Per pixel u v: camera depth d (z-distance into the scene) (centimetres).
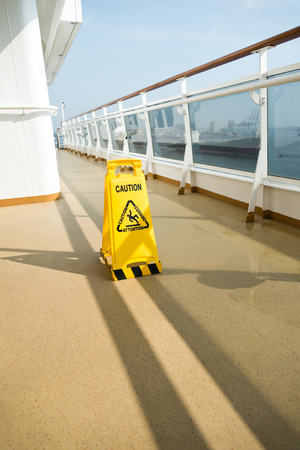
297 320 160
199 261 240
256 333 151
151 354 140
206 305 178
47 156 470
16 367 136
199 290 196
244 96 358
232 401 113
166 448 97
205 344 145
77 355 142
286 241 272
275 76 303
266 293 188
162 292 196
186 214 374
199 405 112
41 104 449
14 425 108
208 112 424
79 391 121
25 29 420
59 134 2073
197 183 489
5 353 146
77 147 1477
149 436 101
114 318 170
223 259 241
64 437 102
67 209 429
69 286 210
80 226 349
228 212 373
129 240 218
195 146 479
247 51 302
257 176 322
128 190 218
